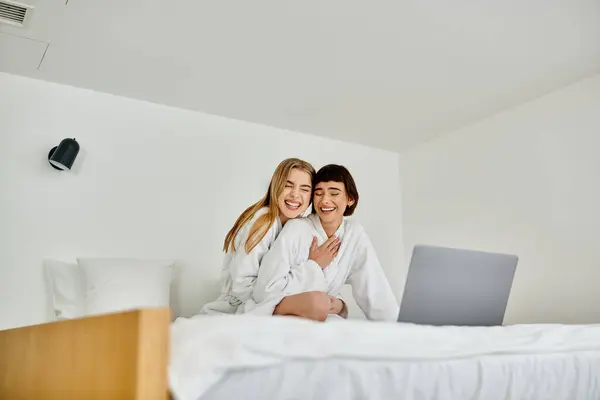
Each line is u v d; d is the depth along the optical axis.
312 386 0.92
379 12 2.19
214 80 2.74
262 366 0.88
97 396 0.83
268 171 3.21
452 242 3.26
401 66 2.61
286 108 3.07
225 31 2.32
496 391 1.20
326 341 0.98
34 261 2.48
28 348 1.20
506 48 2.45
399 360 1.05
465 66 2.61
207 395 0.82
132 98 2.91
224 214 3.00
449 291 1.51
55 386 1.00
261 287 1.84
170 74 2.68
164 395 0.75
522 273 2.82
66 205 2.61
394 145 3.65
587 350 1.47
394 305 2.08
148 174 2.85
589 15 2.20
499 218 3.00
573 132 2.70
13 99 2.61
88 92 2.81
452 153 3.37
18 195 2.52
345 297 3.20
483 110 3.09
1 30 2.28
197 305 2.79
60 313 2.25
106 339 0.83
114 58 2.53
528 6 2.15
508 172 3.00
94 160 2.73
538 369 1.31
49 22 2.25
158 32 2.32
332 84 2.79
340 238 2.11
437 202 3.42
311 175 2.13
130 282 2.29
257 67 2.62
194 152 3.01
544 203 2.78
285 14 2.20
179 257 2.82
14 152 2.56
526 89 2.83
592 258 2.51
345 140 3.54
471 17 2.22
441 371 1.11
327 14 2.20
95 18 2.22
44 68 2.60
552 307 2.64
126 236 2.72
